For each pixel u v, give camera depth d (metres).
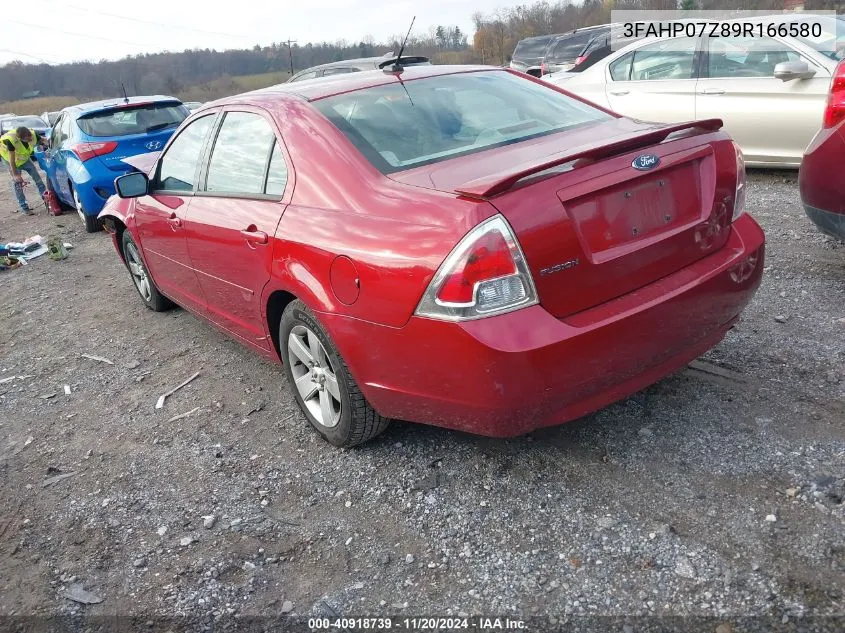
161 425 3.86
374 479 3.07
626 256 2.56
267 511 2.97
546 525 2.63
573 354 2.42
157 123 9.43
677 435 3.05
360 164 2.94
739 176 2.95
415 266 2.47
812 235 5.29
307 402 3.44
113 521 3.05
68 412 4.19
